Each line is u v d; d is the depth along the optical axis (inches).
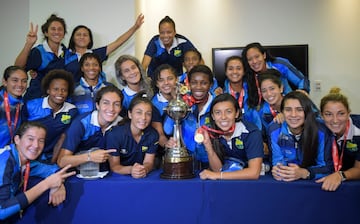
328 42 161.2
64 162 72.9
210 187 66.1
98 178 69.9
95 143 81.3
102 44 126.0
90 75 100.0
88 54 101.3
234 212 65.8
